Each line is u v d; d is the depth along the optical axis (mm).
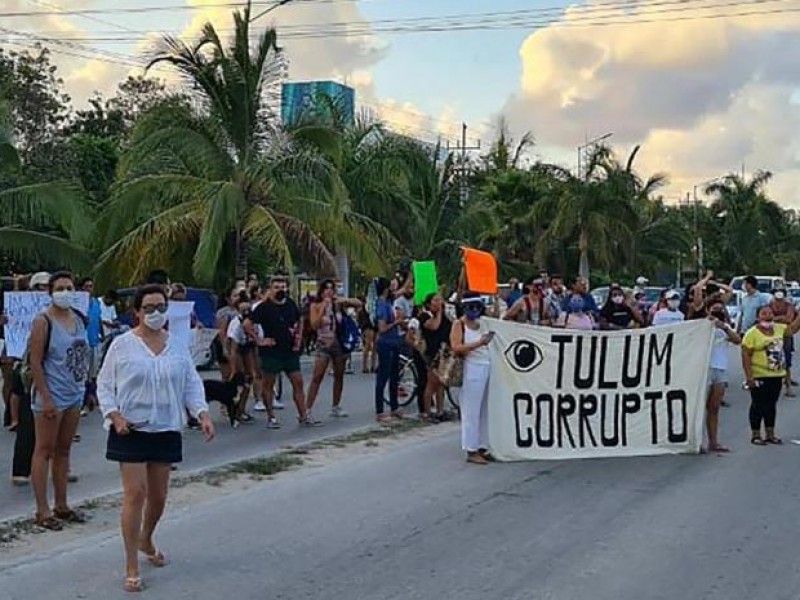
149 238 23125
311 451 11711
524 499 9289
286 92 32312
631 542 7754
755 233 76688
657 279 56312
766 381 12352
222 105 24391
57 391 7930
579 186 47125
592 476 10398
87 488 9648
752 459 11398
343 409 15633
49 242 22875
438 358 13938
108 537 7723
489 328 11203
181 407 6809
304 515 8594
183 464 11031
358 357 26109
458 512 8758
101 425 13516
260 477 10156
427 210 33812
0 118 23859
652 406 11633
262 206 23984
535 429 11336
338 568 7035
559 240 48125
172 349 6840
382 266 25281
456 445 12297
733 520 8484
